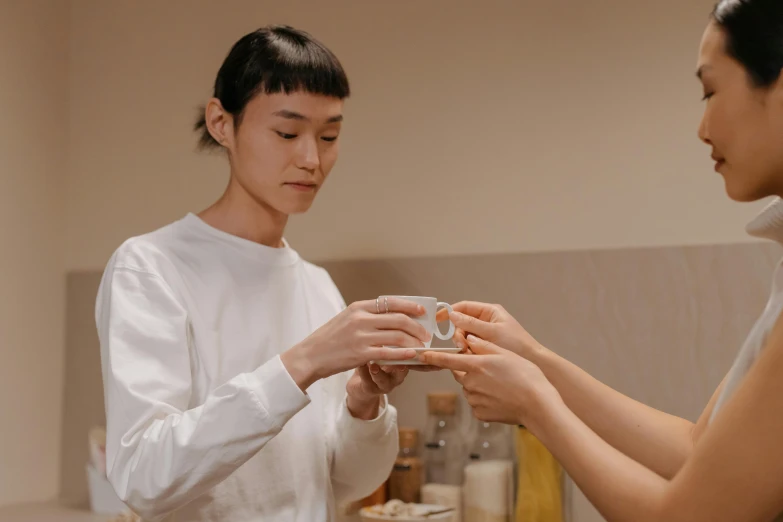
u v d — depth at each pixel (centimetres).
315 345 111
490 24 214
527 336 129
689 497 88
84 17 257
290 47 125
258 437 108
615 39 202
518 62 211
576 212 204
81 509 234
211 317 126
